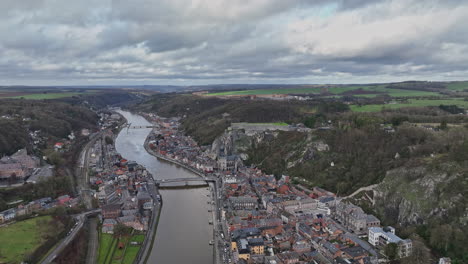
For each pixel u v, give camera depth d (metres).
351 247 199.62
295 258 189.75
